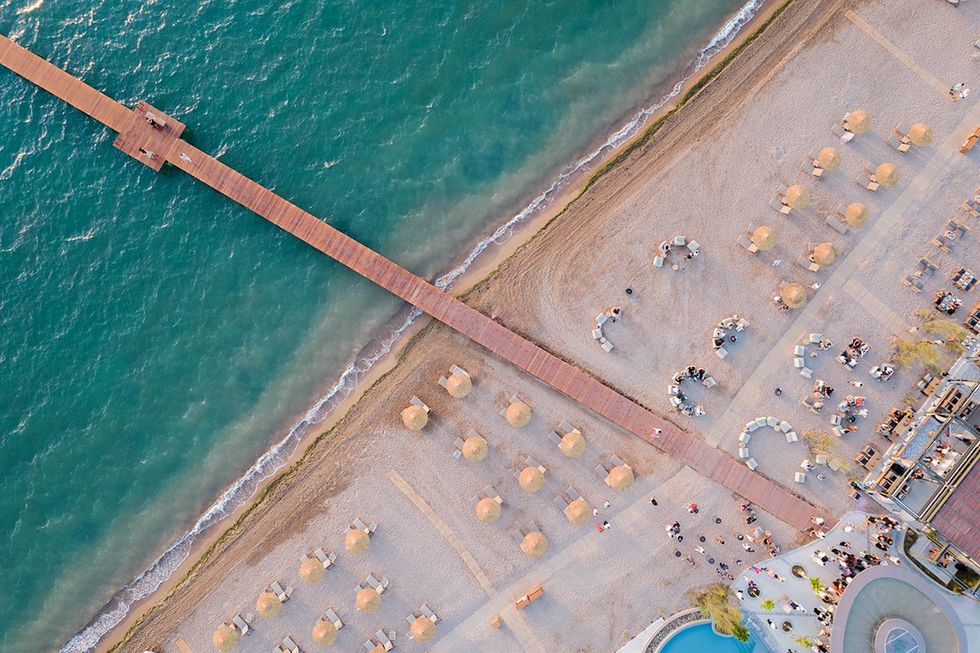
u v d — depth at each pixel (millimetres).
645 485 37094
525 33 38125
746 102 37062
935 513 31609
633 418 36875
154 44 39062
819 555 36000
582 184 37938
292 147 38688
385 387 38219
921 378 35719
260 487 38656
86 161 39062
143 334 38969
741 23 37625
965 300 35719
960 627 33219
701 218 36969
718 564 36750
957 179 35969
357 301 38594
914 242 36156
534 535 36375
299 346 38906
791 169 36625
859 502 36125
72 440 38938
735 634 35594
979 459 31328
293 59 38844
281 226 37969
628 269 37219
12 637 39062
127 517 39062
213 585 38281
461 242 38406
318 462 38375
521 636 37469
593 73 37969
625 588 37125
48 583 39094
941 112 36094
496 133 38312
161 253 38938
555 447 37219
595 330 36969
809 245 36469
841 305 36375
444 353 37969
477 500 37438
